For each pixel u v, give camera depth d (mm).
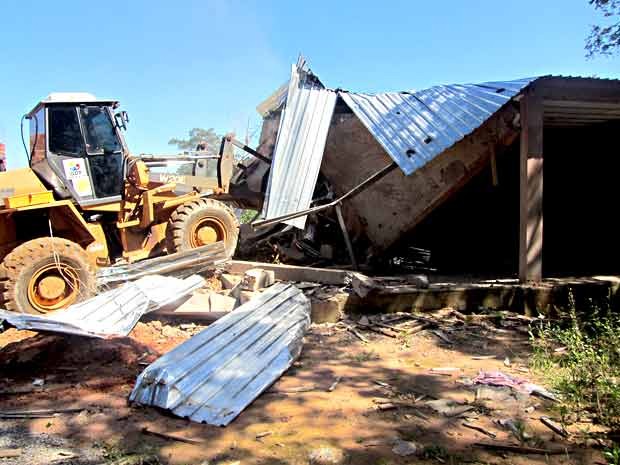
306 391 4391
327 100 9758
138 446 3373
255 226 8242
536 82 6969
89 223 7914
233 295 6934
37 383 4500
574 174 10336
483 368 4984
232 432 3596
